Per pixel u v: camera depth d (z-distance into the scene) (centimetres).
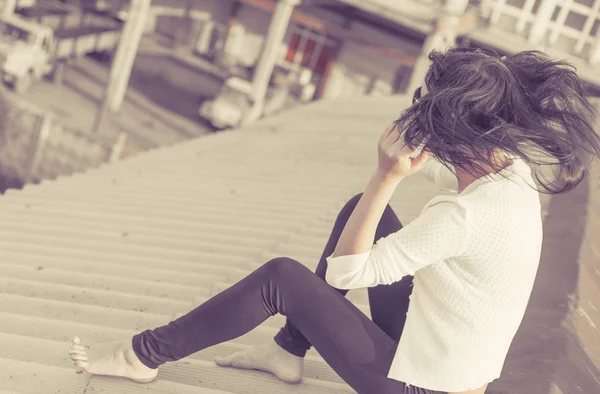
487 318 215
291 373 288
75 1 3114
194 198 704
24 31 2519
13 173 1848
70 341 342
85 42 2847
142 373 270
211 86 3297
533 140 201
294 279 243
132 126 2650
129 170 851
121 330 356
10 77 2459
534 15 2614
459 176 222
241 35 3603
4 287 422
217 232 578
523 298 218
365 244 219
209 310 252
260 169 863
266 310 249
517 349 321
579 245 440
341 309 240
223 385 285
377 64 3356
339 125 1194
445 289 217
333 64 3384
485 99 199
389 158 212
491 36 2569
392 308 259
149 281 450
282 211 645
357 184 752
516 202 212
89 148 1828
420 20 2388
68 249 528
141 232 586
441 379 222
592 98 614
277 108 3048
